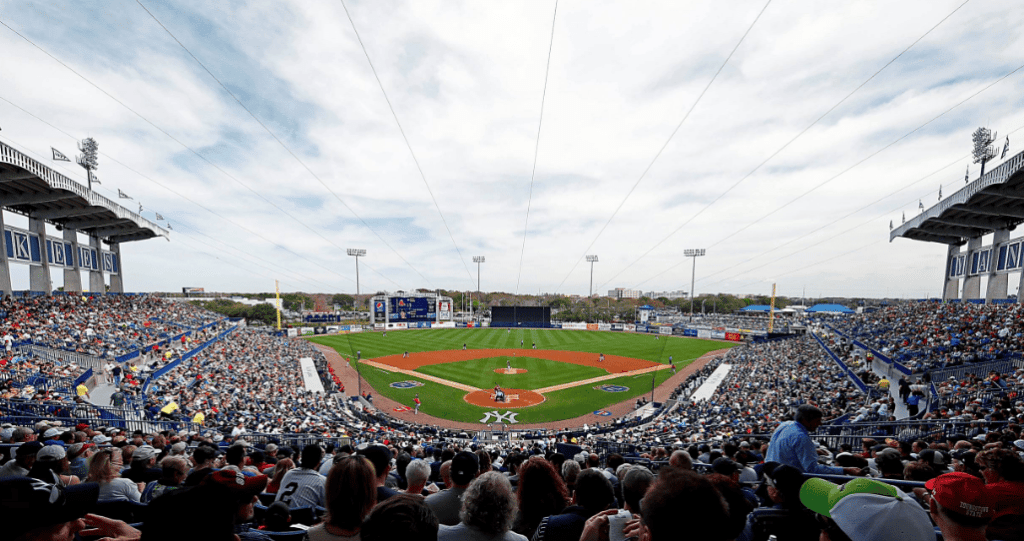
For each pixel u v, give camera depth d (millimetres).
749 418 23375
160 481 5125
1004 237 37125
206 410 22031
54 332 30078
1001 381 20000
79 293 42438
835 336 52188
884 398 20656
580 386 38594
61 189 29828
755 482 7160
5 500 2285
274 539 3980
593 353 57094
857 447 14141
